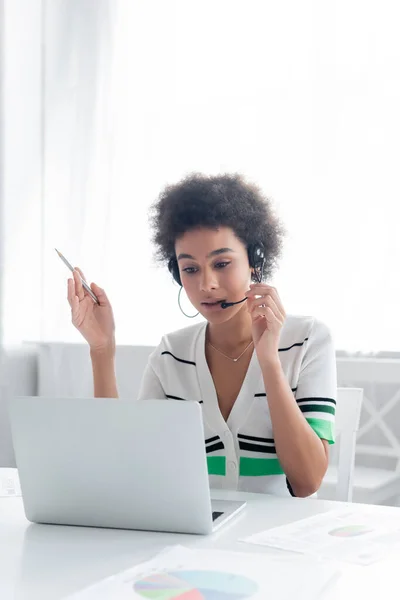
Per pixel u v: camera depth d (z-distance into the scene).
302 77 2.61
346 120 2.54
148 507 0.95
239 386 1.38
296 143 2.60
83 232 2.86
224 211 1.32
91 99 2.87
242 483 1.33
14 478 1.28
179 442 0.91
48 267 2.88
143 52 2.83
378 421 2.40
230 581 0.75
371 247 2.50
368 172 2.51
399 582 0.75
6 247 2.89
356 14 2.54
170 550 0.85
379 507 1.07
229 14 2.71
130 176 2.84
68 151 2.88
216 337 1.41
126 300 2.81
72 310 1.39
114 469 0.95
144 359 2.70
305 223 2.56
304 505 1.09
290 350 1.39
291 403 1.26
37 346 2.87
